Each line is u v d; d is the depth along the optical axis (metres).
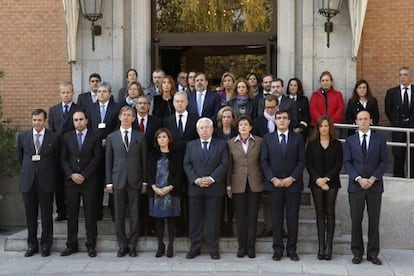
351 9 10.47
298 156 8.28
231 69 11.77
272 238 8.82
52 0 11.30
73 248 8.70
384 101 10.76
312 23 10.75
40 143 8.57
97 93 9.34
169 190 8.29
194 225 8.40
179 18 11.54
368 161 8.10
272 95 8.89
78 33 10.97
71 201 8.53
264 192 8.66
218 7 11.50
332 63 10.72
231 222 8.91
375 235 8.20
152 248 8.75
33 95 11.34
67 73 11.28
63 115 9.21
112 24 10.95
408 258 8.63
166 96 9.28
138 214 8.55
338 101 10.05
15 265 8.16
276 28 11.23
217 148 8.32
